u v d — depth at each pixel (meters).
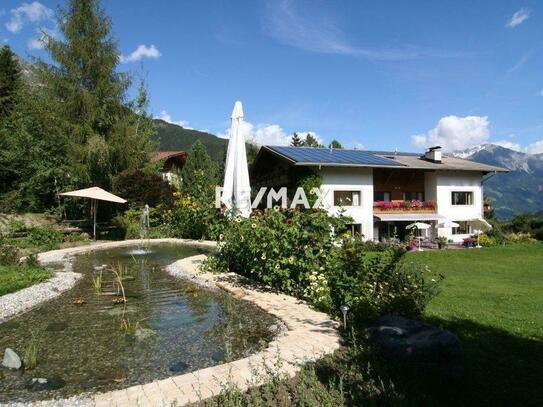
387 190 33.53
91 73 27.86
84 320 7.59
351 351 5.20
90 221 25.53
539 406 4.01
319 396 4.02
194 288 10.17
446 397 4.20
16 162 25.83
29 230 20.75
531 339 6.14
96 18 27.83
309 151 30.75
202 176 27.77
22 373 5.25
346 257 7.57
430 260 18.89
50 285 10.29
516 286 11.33
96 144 25.94
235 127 15.44
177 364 5.53
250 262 10.73
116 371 5.30
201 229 22.25
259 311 8.04
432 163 33.06
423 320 7.11
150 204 27.27
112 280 11.37
